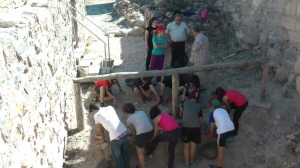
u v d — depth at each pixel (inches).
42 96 201.2
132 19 506.0
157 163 263.4
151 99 302.2
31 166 167.6
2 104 135.6
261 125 275.4
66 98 277.4
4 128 135.7
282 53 310.8
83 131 275.1
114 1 670.5
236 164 258.4
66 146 262.5
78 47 387.2
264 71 275.4
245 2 359.9
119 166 240.8
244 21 363.3
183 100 275.1
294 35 294.8
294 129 270.2
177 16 328.2
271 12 324.2
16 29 169.5
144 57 389.4
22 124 159.5
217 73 341.7
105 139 261.4
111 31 477.1
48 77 219.9
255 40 347.6
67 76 290.0
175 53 337.7
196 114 246.4
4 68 142.6
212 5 418.0
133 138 251.0
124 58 389.1
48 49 224.7
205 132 271.0
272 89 306.7
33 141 176.2
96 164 254.1
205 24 402.0
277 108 284.2
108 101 302.4
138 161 264.4
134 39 446.6
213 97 266.1
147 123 238.1
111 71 356.2
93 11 606.9
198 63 305.7
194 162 259.9
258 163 256.8
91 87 322.3
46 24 222.2
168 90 316.5
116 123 233.5
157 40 310.8
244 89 309.6
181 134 253.1
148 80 296.8
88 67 349.7
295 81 294.2
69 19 328.8
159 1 434.3
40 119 193.5
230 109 259.9
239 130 272.7
